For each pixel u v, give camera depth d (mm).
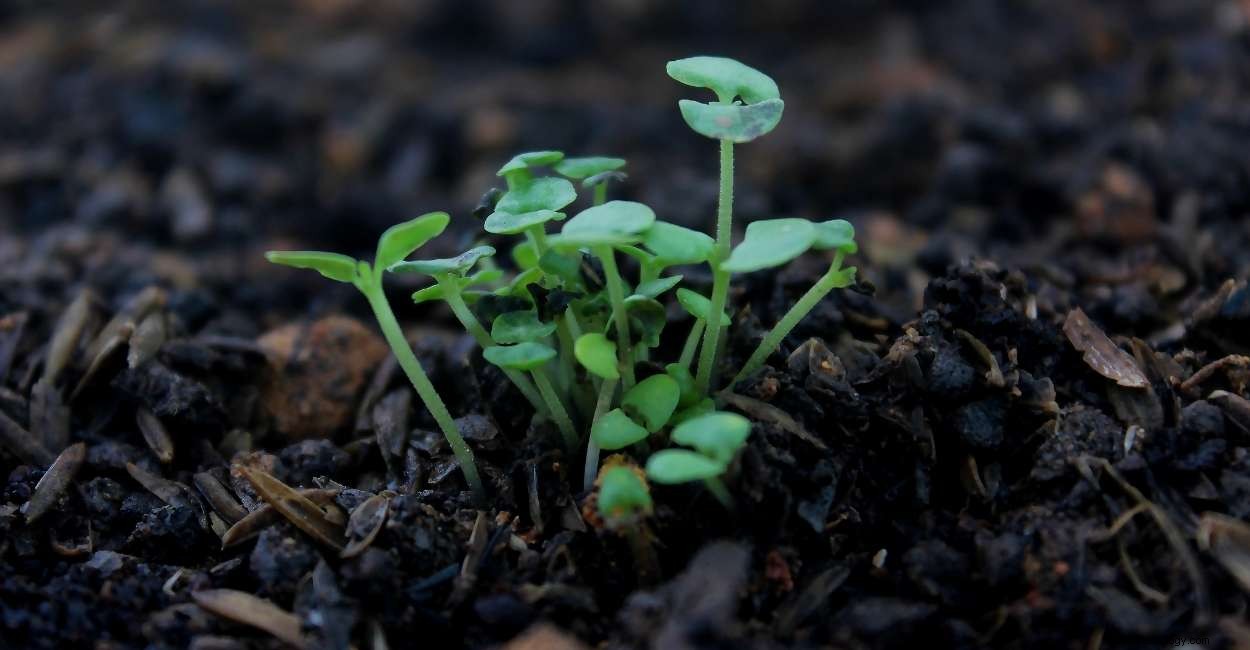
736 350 195
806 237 173
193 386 200
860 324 202
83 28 339
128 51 317
